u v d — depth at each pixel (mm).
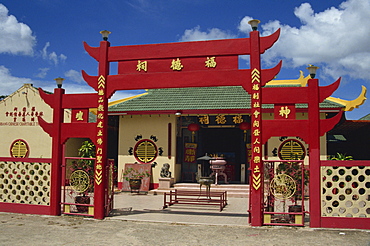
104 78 10750
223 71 10031
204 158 18266
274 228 9359
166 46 10523
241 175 18625
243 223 10180
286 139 17219
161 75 10445
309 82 9578
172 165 18406
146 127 18891
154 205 13852
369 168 9180
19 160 11352
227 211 12492
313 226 9250
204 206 13633
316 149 9375
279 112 9672
